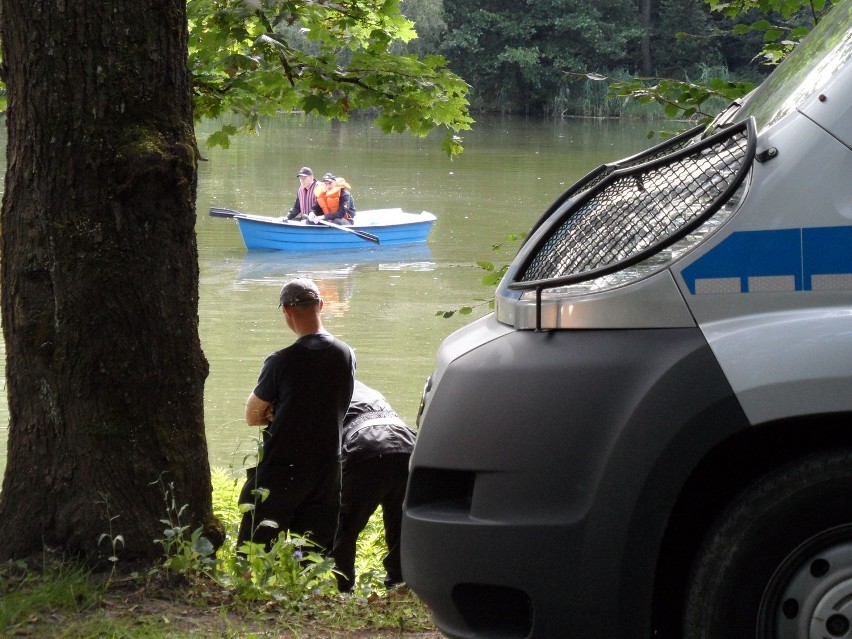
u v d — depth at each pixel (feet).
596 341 13.07
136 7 20.15
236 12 31.04
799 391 12.34
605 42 323.16
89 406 20.17
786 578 12.64
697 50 312.91
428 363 63.46
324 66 32.50
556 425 12.93
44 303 20.16
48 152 19.90
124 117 20.08
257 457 26.89
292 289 27.66
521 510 12.95
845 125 12.80
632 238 13.58
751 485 12.82
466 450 13.24
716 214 13.04
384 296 85.10
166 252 20.63
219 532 21.63
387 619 19.83
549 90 328.29
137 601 19.12
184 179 20.59
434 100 33.27
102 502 20.07
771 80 16.11
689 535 13.56
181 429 21.01
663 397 12.64
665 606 13.61
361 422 29.27
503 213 126.11
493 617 13.42
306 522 27.73
